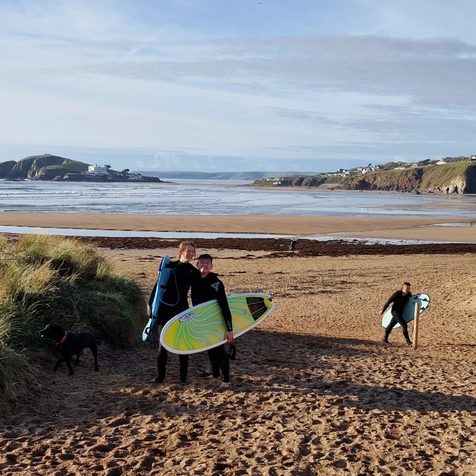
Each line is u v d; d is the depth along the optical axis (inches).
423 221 2267.5
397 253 1270.9
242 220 2070.6
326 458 183.6
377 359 360.5
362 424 219.0
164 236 1566.2
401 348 419.2
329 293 726.5
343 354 372.2
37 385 246.8
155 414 223.9
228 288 735.7
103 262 449.1
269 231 1774.1
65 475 166.9
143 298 419.5
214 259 1102.4
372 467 177.9
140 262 1020.5
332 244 1439.5
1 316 277.4
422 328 522.0
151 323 252.1
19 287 317.7
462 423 225.0
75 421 213.2
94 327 333.4
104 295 360.2
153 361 323.0
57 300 327.9
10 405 222.5
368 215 2613.2
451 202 4704.7
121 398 243.4
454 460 185.0
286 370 309.6
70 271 402.9
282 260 1107.3
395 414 234.8
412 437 206.2
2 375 224.5
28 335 282.5
